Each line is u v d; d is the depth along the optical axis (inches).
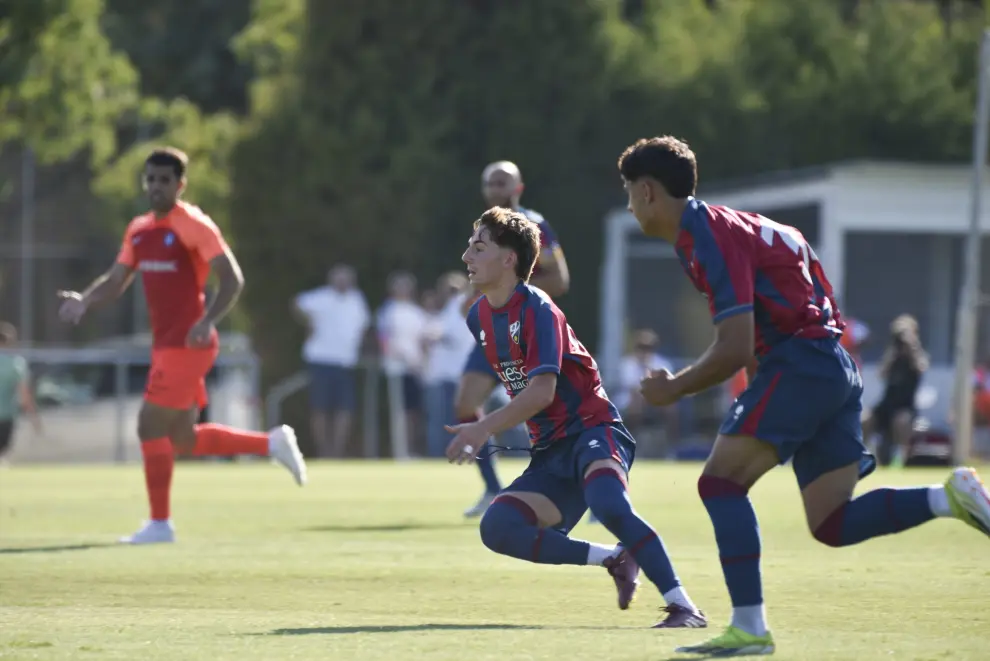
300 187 3794.3
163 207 1237.7
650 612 807.1
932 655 634.8
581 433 761.6
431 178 3818.9
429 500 1726.1
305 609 821.9
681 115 4101.9
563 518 773.3
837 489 682.2
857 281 3233.3
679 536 1236.5
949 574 955.3
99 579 957.8
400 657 634.8
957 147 4296.3
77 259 5807.1
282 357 3757.4
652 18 4525.1
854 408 681.6
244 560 1072.2
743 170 4138.8
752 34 4306.1
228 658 637.9
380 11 3865.7
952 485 661.3
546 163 3941.9
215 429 1298.0
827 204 3132.4
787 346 659.4
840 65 4291.3
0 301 5743.1
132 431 2962.6
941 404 3125.0
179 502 1701.5
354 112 3836.1
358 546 1178.0
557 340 748.0
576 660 621.9
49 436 2915.8
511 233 759.1
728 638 646.5
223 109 5644.7
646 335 2977.4
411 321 3056.1
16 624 759.7
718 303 642.8
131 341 4566.9
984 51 2527.1
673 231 660.7
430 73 3878.0
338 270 2967.5
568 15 3988.7
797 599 838.5
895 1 4446.4
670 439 2942.9
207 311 1230.9
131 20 5565.9
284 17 4384.8
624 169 667.4
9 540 1252.5
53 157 3435.0
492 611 811.4
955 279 3255.4
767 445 656.4
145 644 682.2
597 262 3959.2
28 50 2856.8
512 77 3934.5
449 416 2822.3
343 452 2960.1
